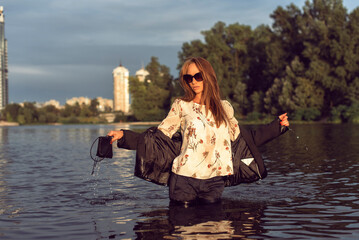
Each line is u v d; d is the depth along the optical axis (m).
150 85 79.56
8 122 109.12
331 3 43.12
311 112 40.72
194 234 2.79
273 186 4.93
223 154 3.86
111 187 5.11
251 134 4.08
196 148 3.77
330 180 5.36
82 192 4.76
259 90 55.72
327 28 40.59
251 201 3.98
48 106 137.62
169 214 3.45
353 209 3.59
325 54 41.00
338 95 40.97
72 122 107.81
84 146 14.71
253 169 4.08
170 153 3.95
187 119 3.82
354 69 39.12
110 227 3.05
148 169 3.88
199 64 3.82
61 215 3.52
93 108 137.25
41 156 10.46
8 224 3.23
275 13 48.31
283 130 4.05
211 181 3.85
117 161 8.87
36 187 5.22
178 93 65.88
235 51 59.62
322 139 14.60
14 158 9.89
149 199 4.22
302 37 46.06
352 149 10.20
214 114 3.83
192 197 3.81
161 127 3.92
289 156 8.91
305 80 41.22
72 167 7.74
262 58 56.59
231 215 3.38
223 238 2.70
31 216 3.51
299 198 4.14
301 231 2.87
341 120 38.28
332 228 2.95
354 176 5.68
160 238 2.71
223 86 56.75
